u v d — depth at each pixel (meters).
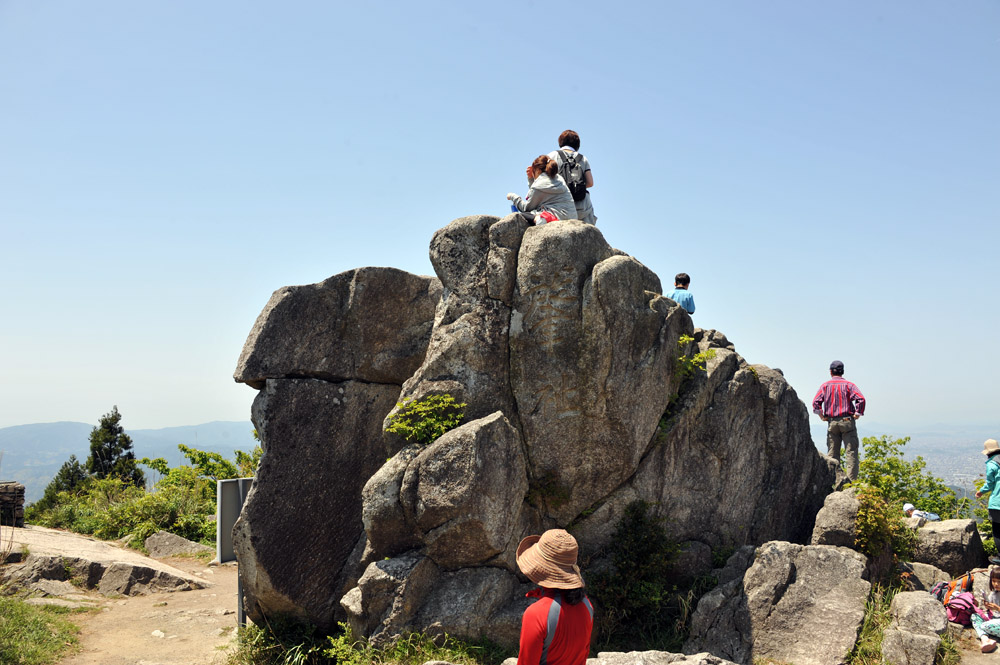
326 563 9.54
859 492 8.98
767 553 8.47
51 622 10.31
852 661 7.33
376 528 8.38
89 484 24.55
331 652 8.38
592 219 10.85
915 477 12.40
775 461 10.62
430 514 8.01
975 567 9.23
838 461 12.08
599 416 8.81
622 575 8.73
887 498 10.25
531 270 8.84
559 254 8.81
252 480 9.36
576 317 8.80
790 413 10.84
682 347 9.75
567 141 10.66
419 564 8.10
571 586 3.72
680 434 9.54
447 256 9.23
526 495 8.88
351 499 9.87
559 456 8.92
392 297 10.24
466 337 8.91
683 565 9.29
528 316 8.89
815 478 11.27
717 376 10.00
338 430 9.84
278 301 9.55
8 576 12.19
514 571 8.38
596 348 8.68
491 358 8.93
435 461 8.08
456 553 8.13
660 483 9.34
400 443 8.87
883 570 8.65
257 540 9.07
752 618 8.02
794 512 10.86
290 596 9.24
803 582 8.16
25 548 13.45
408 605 7.94
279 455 9.34
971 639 7.62
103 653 9.59
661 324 9.30
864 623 7.66
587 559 9.03
